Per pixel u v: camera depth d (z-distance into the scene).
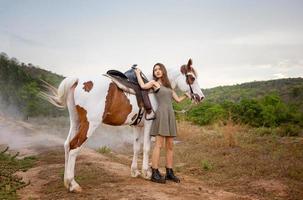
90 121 6.41
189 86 7.80
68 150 6.50
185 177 8.49
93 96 6.42
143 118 7.28
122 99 6.78
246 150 11.59
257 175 8.34
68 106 6.59
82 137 6.36
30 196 6.31
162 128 7.29
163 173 8.70
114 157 10.95
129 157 11.61
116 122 6.93
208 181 8.12
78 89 6.44
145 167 7.47
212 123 21.94
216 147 12.54
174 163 10.23
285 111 22.91
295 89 56.53
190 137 15.41
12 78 22.73
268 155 10.61
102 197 6.02
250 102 22.77
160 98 7.36
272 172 8.49
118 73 6.89
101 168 8.36
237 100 63.94
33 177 7.72
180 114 23.42
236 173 8.57
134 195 6.14
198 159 10.49
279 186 7.45
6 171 7.91
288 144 12.62
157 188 6.75
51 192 6.45
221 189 7.43
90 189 6.57
